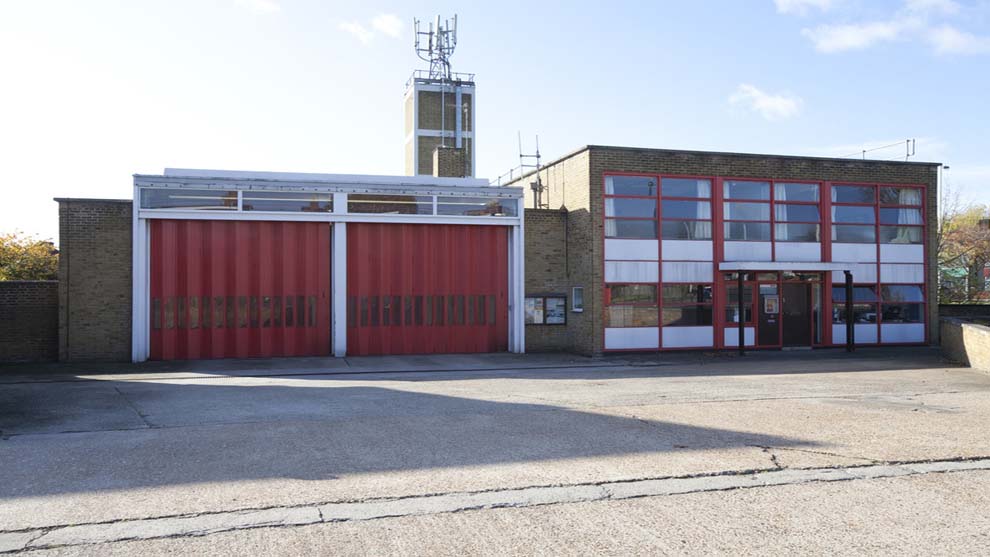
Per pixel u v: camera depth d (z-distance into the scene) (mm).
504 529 6105
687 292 23141
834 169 24516
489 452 8781
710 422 10656
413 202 22328
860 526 6223
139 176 20266
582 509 6625
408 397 13484
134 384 15781
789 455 8586
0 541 5785
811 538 5934
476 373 18141
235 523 6207
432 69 53250
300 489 7207
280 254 21297
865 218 24828
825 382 15539
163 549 5629
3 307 20172
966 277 42875
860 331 24672
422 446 9125
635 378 16641
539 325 23391
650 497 6992
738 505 6762
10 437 9742
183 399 13312
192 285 20688
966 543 5848
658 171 22891
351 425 10539
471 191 22781
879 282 24891
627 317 22578
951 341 19859
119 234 20469
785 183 24125
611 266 22469
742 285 22531
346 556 5504
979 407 12031
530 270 23469
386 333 22062
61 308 20094
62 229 20125
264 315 21141
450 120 52844
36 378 16781
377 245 22078
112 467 8062
